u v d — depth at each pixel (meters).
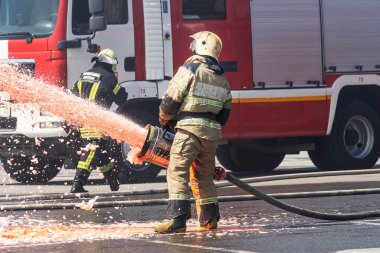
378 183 25.88
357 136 30.58
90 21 25.14
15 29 25.81
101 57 23.70
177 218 15.29
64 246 14.02
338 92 29.20
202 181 15.70
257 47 27.97
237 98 27.56
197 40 15.58
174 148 15.24
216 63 15.51
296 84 28.58
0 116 25.22
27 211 19.25
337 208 19.22
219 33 27.42
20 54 25.62
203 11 27.25
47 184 27.12
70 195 22.05
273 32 28.27
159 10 26.55
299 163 36.75
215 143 15.42
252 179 23.48
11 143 25.33
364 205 19.78
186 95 15.21
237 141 29.48
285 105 28.31
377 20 30.05
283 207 16.31
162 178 28.67
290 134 28.42
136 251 13.34
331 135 29.86
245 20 27.84
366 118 30.38
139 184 26.36
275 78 28.23
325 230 15.48
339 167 30.38
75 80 25.48
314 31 28.95
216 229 15.77
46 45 25.44
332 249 13.29
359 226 16.02
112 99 23.52
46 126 24.78
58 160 27.38
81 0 25.67
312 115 28.78
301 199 21.12
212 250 13.29
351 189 23.66
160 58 26.52
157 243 14.14
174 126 15.60
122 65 26.11
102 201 20.61
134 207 19.89
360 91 30.34
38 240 14.73
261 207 19.59
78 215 18.48
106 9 25.97
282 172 31.62
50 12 25.62
